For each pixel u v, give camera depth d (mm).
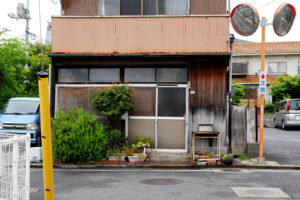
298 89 26297
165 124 11141
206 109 10961
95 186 7176
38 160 10102
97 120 11164
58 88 11461
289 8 9703
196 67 11031
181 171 9078
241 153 11266
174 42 10922
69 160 9742
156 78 11273
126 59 11250
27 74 19156
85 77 11484
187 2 11414
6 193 4016
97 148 9773
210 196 6332
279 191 6727
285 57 31312
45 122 3146
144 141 10836
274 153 12047
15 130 12352
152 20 11023
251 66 31812
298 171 9125
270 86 28188
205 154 10344
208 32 10844
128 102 10766
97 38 11125
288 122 21625
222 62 10953
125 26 11078
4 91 15664
